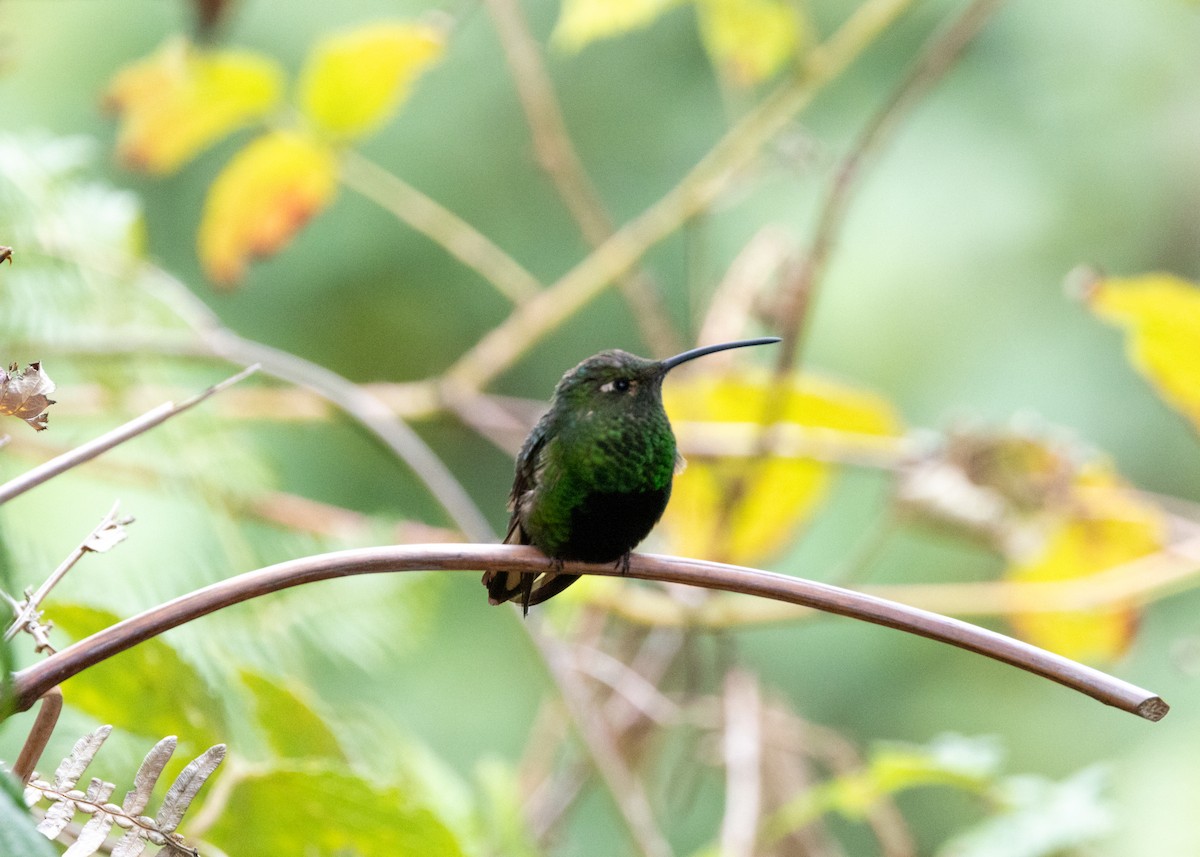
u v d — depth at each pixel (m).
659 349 4.10
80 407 4.01
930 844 5.30
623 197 5.76
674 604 4.06
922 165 5.86
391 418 3.98
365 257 5.61
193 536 3.96
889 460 4.08
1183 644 4.04
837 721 5.58
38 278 3.99
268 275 5.56
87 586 3.91
